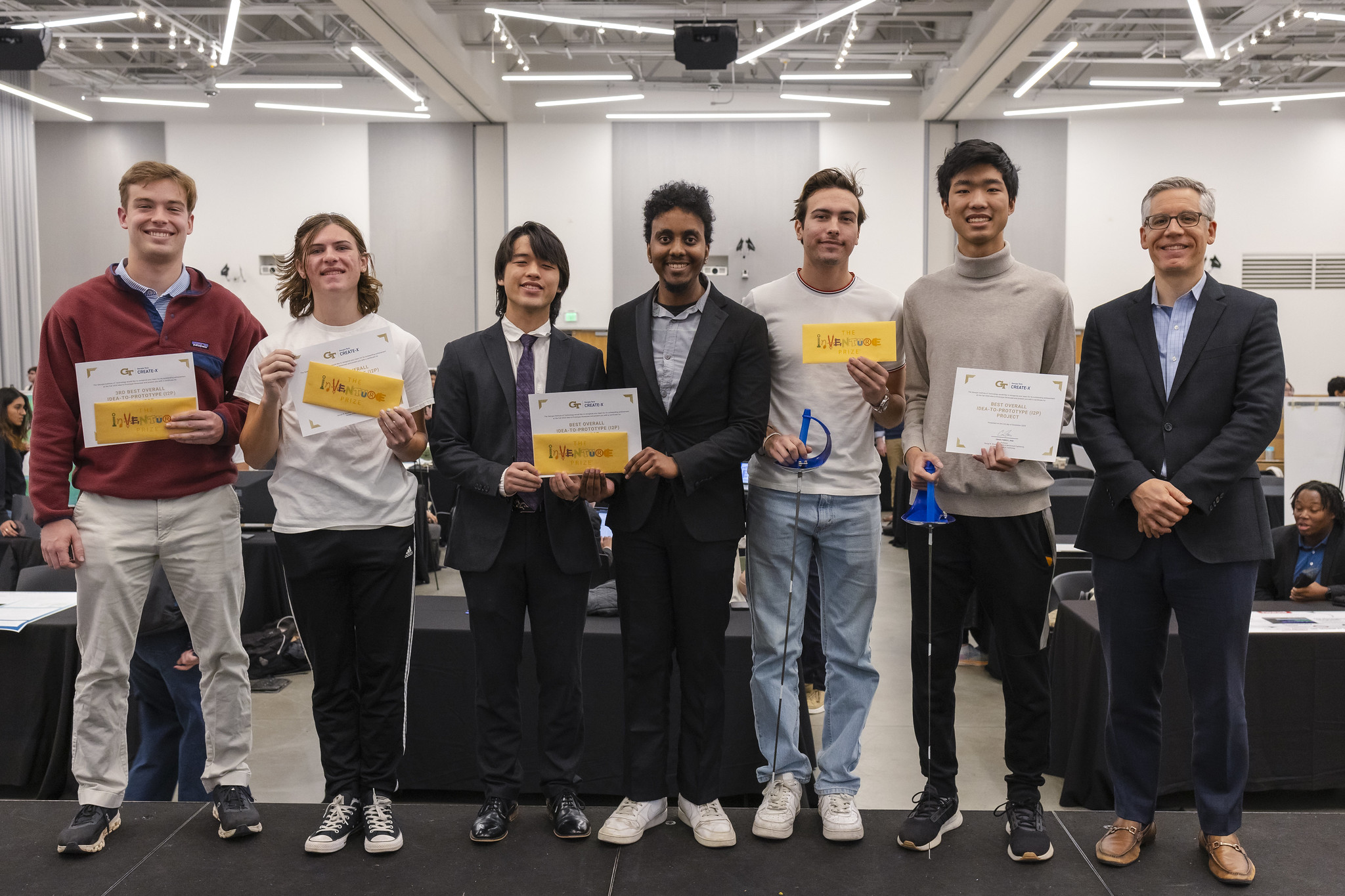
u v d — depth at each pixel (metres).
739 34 10.40
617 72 11.63
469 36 9.99
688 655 2.14
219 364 2.21
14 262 10.98
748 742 2.89
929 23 10.34
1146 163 11.55
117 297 2.14
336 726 2.18
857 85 11.55
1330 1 8.52
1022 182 11.59
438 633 3.02
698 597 2.10
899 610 5.80
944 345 2.14
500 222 11.88
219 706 2.22
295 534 2.11
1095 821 2.28
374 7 8.12
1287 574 3.81
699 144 11.71
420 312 11.93
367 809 2.16
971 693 4.22
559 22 8.22
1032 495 2.07
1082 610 3.19
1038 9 8.20
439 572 6.75
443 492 6.51
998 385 2.04
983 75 10.05
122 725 2.18
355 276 2.19
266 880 2.00
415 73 9.92
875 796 3.18
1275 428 1.93
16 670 3.01
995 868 2.06
